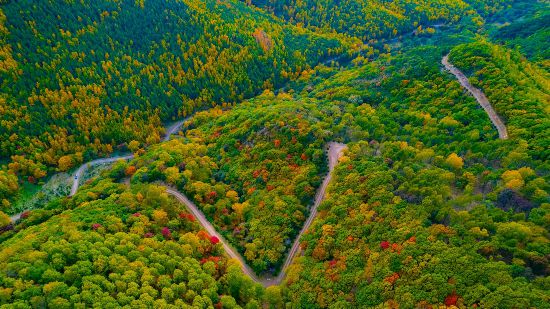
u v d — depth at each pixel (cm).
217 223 15675
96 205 15675
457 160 14412
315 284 11869
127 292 10888
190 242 13538
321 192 16012
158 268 11988
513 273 9419
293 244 14325
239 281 12281
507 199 12050
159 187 16700
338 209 13850
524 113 16238
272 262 13538
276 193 16050
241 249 14388
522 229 10369
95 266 11488
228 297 11600
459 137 16562
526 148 14175
